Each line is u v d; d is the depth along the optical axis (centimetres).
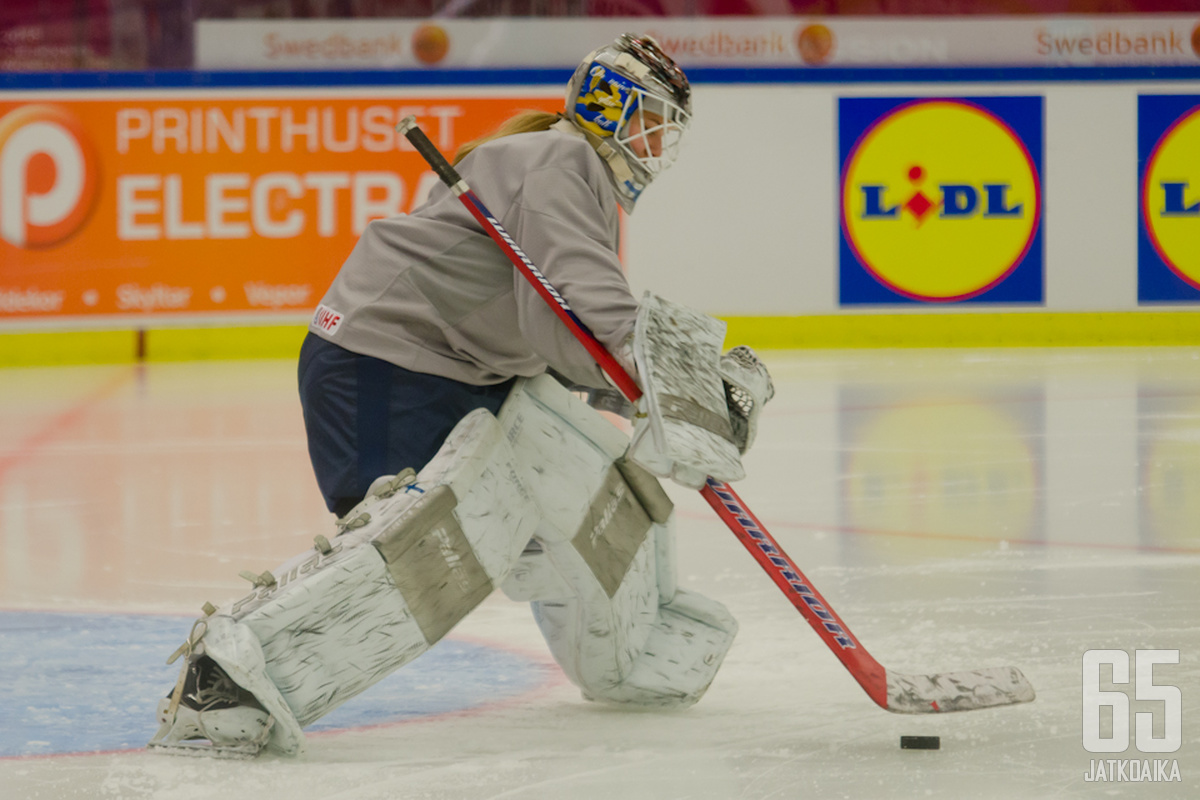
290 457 1830
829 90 3250
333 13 3175
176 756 656
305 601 638
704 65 3244
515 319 713
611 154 742
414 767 645
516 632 943
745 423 721
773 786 609
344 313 713
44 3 3066
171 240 3128
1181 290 3278
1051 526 1293
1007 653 849
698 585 1080
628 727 720
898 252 3266
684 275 3272
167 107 3117
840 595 1027
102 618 1007
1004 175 3259
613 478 744
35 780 621
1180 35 3250
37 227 3056
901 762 643
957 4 3241
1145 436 1869
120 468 1748
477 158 707
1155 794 593
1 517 1436
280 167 3172
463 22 3231
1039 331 3275
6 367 3027
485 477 687
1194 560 1134
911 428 1978
